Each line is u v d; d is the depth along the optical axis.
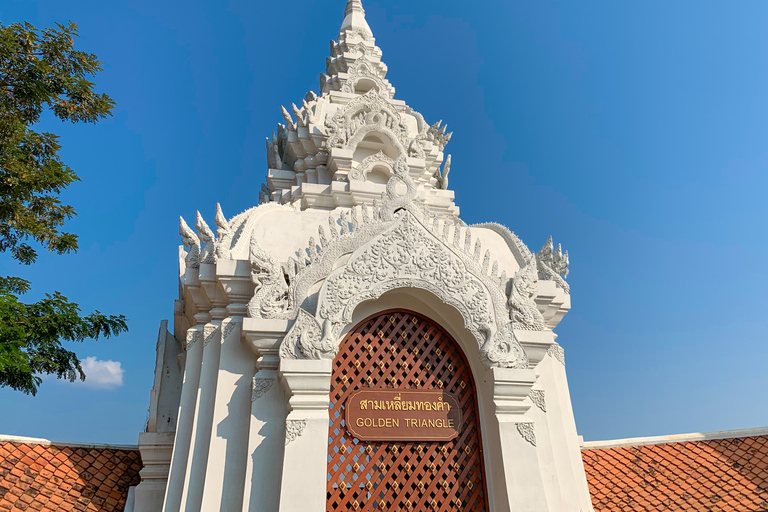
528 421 8.69
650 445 12.51
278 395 8.41
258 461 7.91
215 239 10.10
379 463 8.34
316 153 15.62
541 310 10.46
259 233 10.36
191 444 8.29
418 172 15.12
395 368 9.04
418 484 8.37
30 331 12.38
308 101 18.64
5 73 13.04
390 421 8.56
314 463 7.63
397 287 8.85
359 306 9.18
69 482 9.27
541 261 11.86
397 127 15.33
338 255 9.15
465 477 8.66
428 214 9.56
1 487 8.44
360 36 20.86
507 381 8.67
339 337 8.55
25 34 13.30
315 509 7.36
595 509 10.77
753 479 10.98
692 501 10.70
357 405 8.54
